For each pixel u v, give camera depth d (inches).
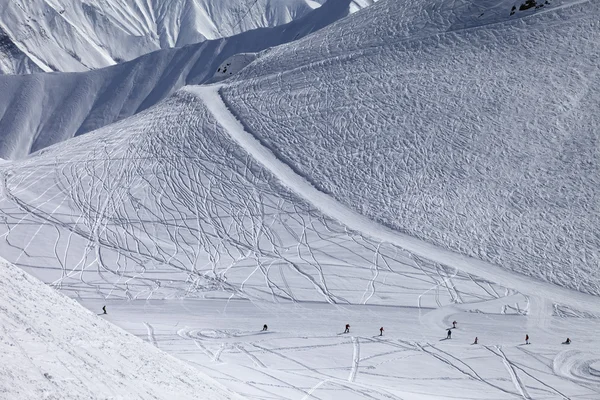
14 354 434.6
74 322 627.2
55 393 396.8
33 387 388.2
